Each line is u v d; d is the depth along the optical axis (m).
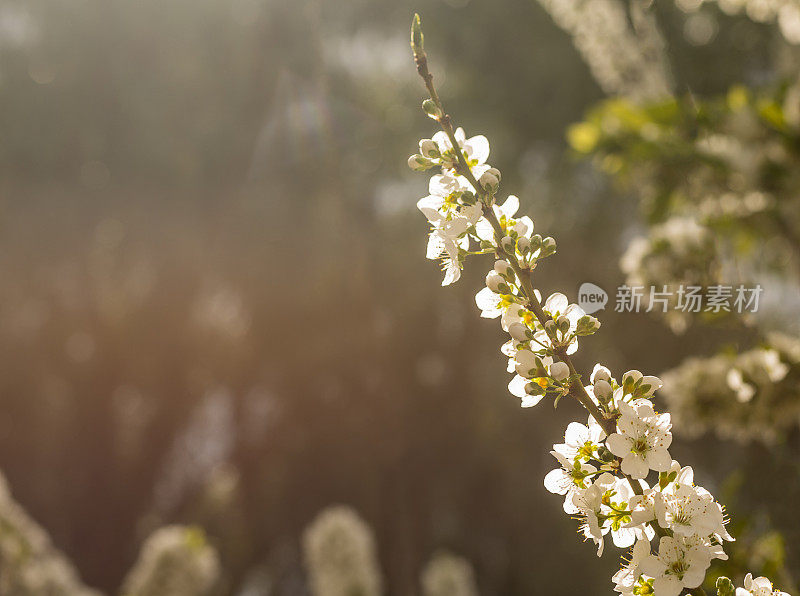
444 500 14.20
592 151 2.82
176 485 15.48
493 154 12.26
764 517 1.74
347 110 8.65
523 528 12.82
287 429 14.64
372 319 13.96
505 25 11.91
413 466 14.23
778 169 2.33
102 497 15.05
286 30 8.74
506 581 13.24
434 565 6.94
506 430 12.86
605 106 2.75
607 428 0.92
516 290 0.96
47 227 14.10
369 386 14.20
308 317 14.14
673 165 2.48
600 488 0.91
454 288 13.11
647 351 6.47
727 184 2.43
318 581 5.37
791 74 2.68
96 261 14.44
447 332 13.98
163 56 13.29
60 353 14.53
